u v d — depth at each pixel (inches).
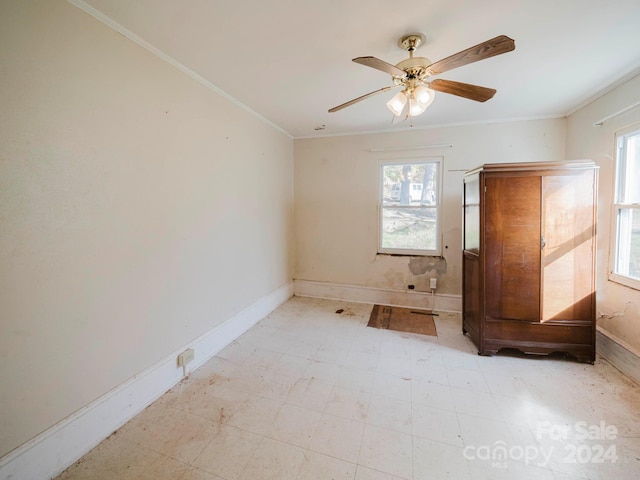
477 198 103.1
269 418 71.8
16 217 50.9
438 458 60.1
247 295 125.0
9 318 50.4
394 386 84.8
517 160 133.4
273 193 146.1
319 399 79.0
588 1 58.7
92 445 63.0
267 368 94.7
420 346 109.9
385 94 106.1
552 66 85.4
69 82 58.2
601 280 101.4
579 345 95.5
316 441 64.6
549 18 64.2
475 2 59.1
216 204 103.5
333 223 163.9
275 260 150.5
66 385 59.0
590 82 95.7
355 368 94.6
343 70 88.4
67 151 58.2
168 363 83.5
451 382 86.5
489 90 70.2
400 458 60.1
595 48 76.1
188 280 91.5
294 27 67.6
